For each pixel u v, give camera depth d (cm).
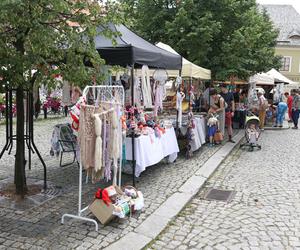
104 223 487
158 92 867
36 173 750
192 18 1600
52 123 1691
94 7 541
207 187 717
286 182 757
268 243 463
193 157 970
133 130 641
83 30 547
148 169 821
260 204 613
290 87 3550
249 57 1759
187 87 1240
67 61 553
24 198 590
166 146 796
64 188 650
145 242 450
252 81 1817
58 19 537
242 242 465
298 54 5022
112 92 561
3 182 671
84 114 463
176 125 946
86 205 567
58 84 593
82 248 426
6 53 513
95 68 592
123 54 634
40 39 501
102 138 491
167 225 511
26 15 489
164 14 1662
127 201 516
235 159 1004
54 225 489
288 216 558
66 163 842
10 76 524
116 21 566
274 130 1797
